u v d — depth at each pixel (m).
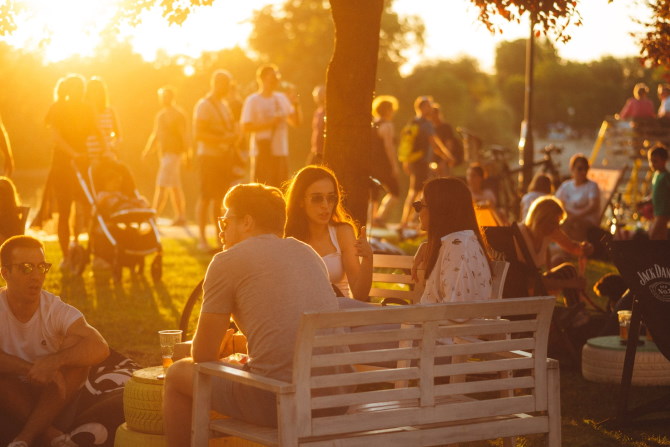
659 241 7.98
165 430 5.88
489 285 7.11
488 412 5.63
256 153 18.28
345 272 8.06
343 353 5.18
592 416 8.05
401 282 8.34
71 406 7.01
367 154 9.54
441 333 5.42
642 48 10.09
